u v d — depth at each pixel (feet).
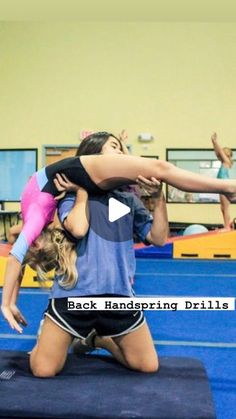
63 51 30.30
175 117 29.81
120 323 6.12
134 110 30.07
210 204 29.17
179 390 5.81
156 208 6.35
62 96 30.42
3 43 30.58
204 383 6.08
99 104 30.30
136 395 5.64
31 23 30.22
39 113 30.60
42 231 6.15
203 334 9.32
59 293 6.04
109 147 6.55
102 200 6.28
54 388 5.83
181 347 8.47
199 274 16.87
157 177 5.81
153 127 29.96
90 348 7.17
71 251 6.06
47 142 30.58
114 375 6.34
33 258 6.17
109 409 5.23
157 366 6.52
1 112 30.86
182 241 21.70
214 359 7.81
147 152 30.01
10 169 30.86
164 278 15.94
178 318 10.59
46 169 6.15
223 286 14.47
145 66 29.94
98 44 30.09
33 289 13.88
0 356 7.15
